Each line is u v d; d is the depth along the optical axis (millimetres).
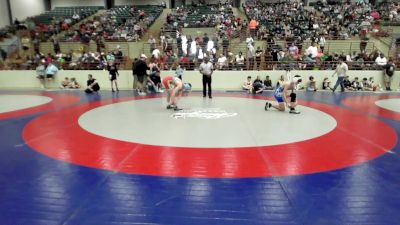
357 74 14547
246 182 4074
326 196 3689
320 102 10758
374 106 9969
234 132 6527
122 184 4012
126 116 8227
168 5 29984
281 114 8516
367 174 4352
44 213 3303
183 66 15023
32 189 3873
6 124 7395
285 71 14570
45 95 12836
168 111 8930
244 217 3230
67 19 23750
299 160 4883
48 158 4980
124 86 15359
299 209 3389
